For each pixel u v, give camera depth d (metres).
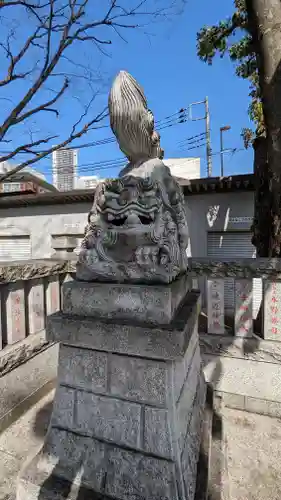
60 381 1.88
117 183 1.83
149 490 1.59
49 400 2.99
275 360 2.75
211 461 2.04
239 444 2.42
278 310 2.79
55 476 1.77
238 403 2.89
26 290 3.00
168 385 1.63
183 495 1.54
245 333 2.92
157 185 1.85
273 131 3.44
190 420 1.96
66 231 7.81
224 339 2.94
